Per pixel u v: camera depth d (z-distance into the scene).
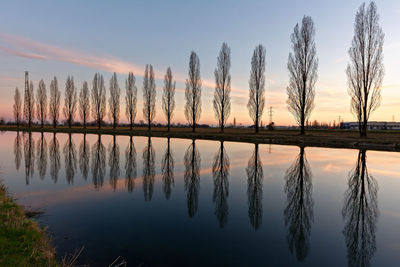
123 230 5.14
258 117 34.88
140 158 15.66
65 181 9.66
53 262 3.56
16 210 5.62
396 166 12.70
